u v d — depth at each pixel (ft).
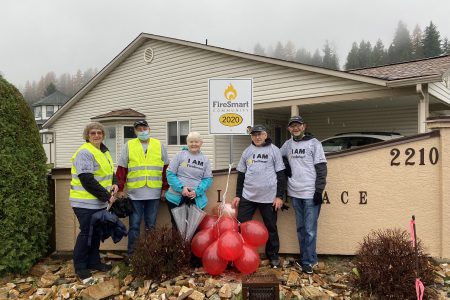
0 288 14.05
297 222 14.74
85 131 14.26
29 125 15.52
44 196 16.10
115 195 14.42
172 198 14.97
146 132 15.38
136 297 12.94
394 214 15.39
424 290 11.89
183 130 49.39
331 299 12.21
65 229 17.60
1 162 14.39
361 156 15.75
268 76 40.60
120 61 55.77
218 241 13.19
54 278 14.71
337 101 35.91
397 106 43.98
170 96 50.37
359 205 15.79
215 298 12.25
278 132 51.98
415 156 15.14
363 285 12.50
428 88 30.60
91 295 13.03
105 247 17.54
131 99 55.42
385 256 12.18
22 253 14.99
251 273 13.53
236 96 19.63
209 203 16.96
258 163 14.58
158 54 51.31
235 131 19.67
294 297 12.39
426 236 15.01
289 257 16.14
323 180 13.93
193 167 14.79
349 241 15.88
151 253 13.64
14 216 14.71
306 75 37.78
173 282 13.51
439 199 14.83
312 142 14.34
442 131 14.64
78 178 14.02
